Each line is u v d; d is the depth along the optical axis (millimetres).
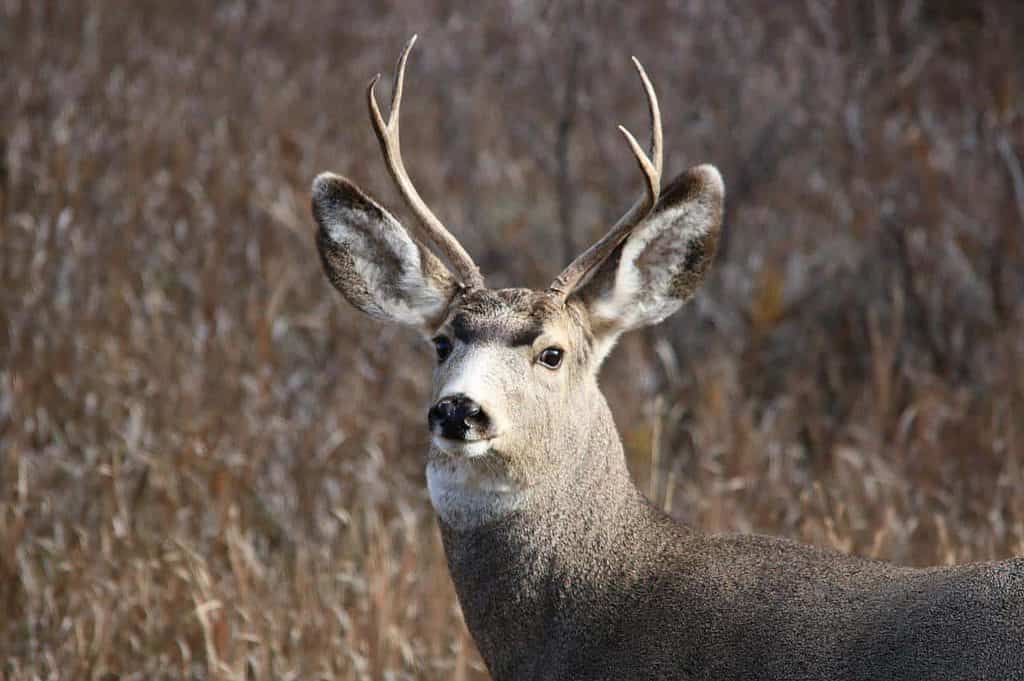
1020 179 21641
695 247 12758
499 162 25406
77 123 24203
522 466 11656
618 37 26594
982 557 15820
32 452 18438
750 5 27125
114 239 22078
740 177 23766
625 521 12039
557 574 11820
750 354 21234
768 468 18453
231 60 27188
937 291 21562
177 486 17469
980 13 27281
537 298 12031
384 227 12750
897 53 26016
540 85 26703
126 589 15961
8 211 22391
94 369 19266
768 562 11469
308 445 18500
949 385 20500
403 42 28688
